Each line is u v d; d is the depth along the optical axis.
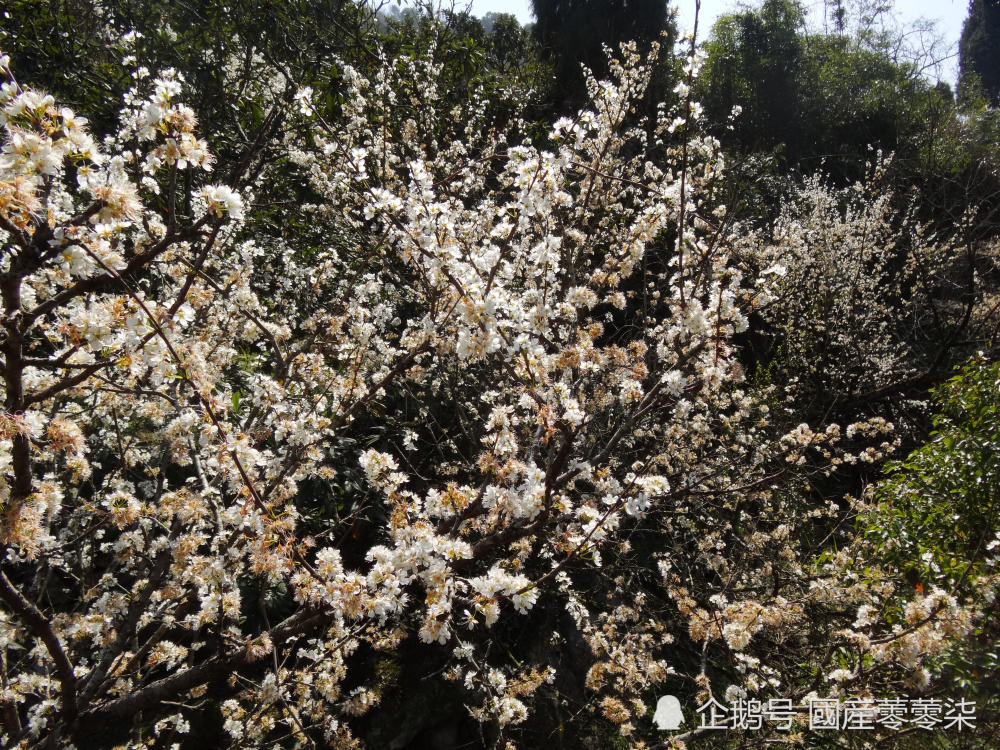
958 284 9.08
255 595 3.20
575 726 3.72
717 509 4.84
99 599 2.39
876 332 8.36
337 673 2.41
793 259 7.66
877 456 4.69
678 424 3.84
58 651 1.78
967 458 3.89
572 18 9.82
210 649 3.09
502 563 2.66
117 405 2.57
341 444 3.67
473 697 3.53
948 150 12.44
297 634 2.17
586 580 4.43
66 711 1.96
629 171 5.51
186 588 2.39
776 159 11.22
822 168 12.19
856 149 12.80
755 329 8.48
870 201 9.77
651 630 4.07
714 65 12.69
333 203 4.61
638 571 4.30
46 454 2.00
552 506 1.99
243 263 3.11
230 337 2.97
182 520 2.10
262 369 4.08
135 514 2.02
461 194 4.50
